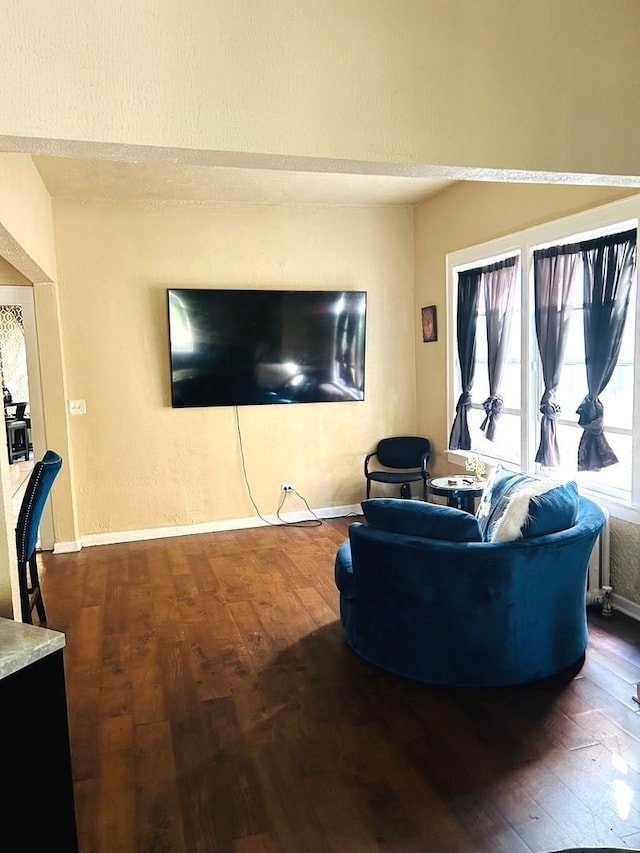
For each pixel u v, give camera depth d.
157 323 5.38
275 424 5.79
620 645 3.30
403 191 5.32
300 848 2.00
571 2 2.27
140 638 3.54
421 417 6.12
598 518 3.09
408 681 2.99
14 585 1.96
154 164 4.25
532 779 2.29
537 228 4.22
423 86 2.09
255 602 4.02
